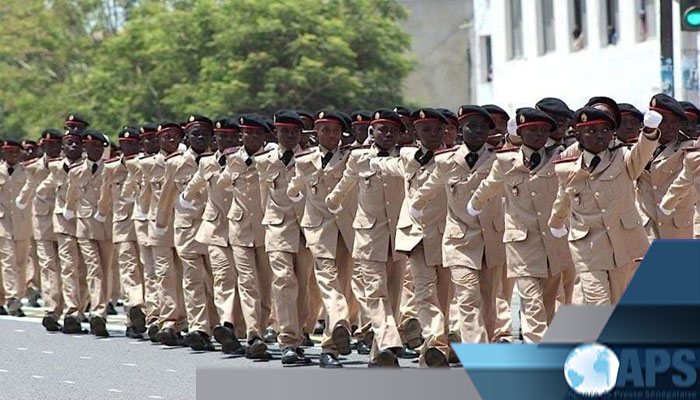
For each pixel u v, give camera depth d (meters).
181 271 24.69
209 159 22.64
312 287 22.34
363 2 65.75
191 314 23.33
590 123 16.77
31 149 31.80
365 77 65.44
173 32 66.00
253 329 21.84
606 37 43.16
